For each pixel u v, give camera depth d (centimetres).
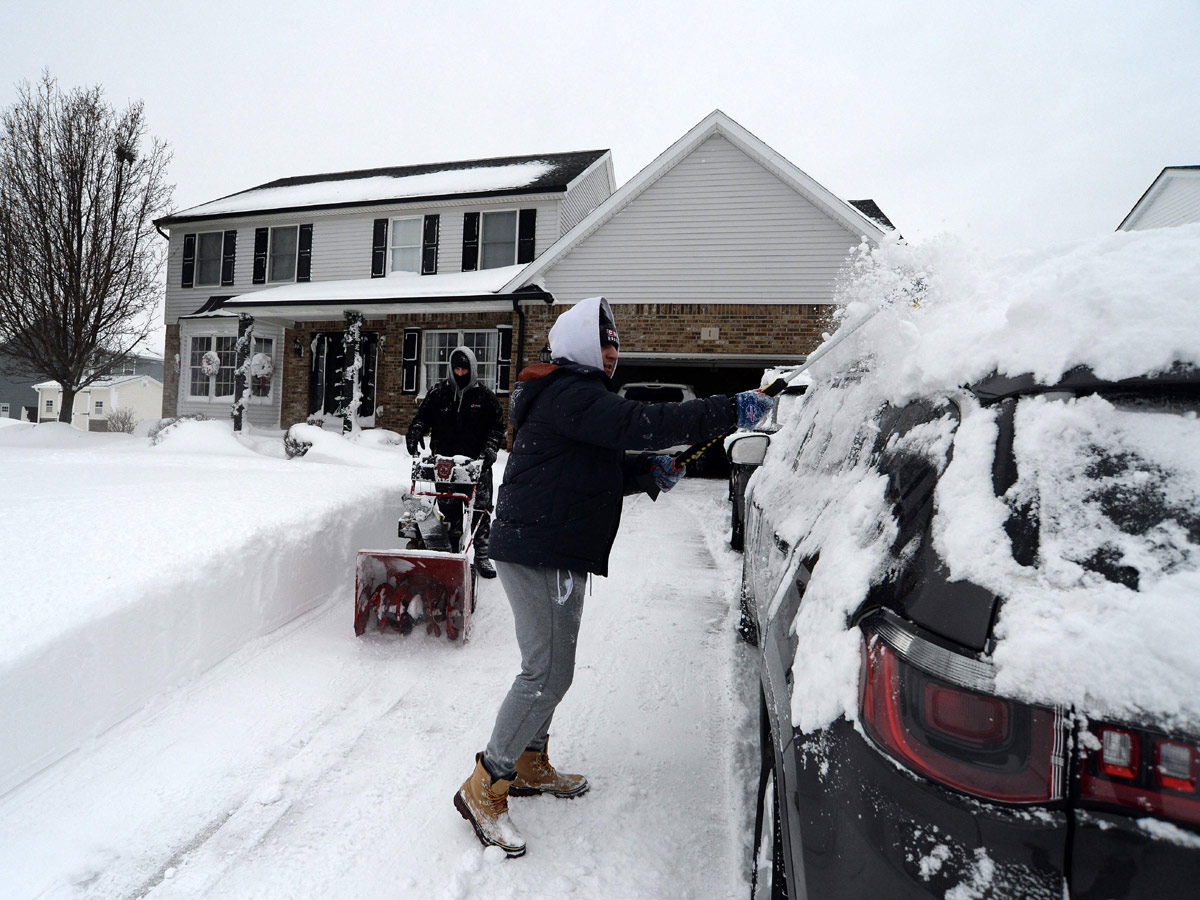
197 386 1791
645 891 199
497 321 1470
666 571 577
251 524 381
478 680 332
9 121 1502
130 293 1620
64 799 229
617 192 1245
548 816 233
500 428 502
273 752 264
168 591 301
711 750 279
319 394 1675
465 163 1962
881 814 109
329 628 390
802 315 1202
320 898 192
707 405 192
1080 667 97
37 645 241
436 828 224
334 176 2084
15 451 985
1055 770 96
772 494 271
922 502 126
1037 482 112
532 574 211
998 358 129
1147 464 108
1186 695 91
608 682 341
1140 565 101
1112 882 92
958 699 104
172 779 243
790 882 138
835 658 127
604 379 218
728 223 1227
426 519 429
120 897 189
